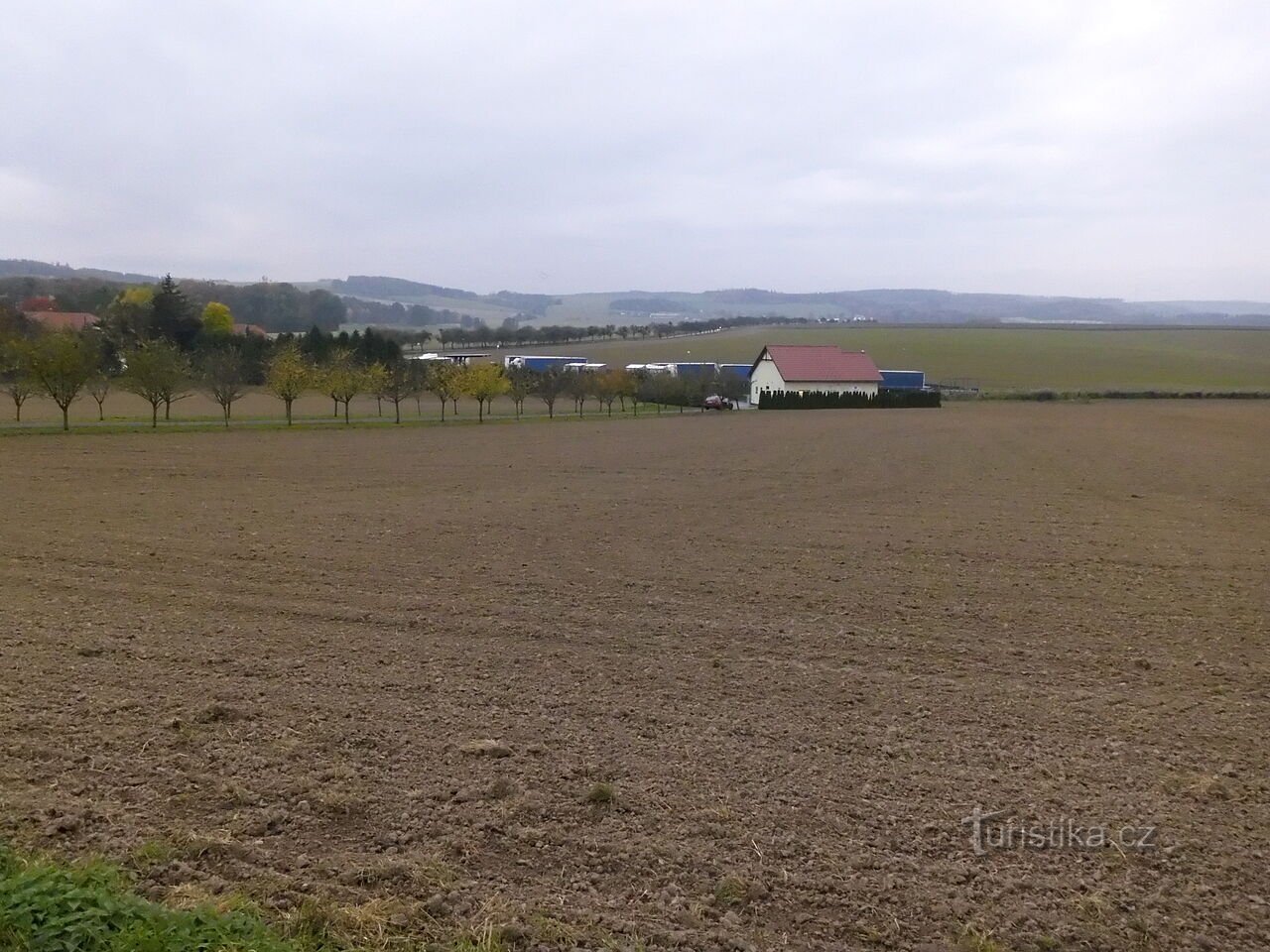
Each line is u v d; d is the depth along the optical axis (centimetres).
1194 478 2902
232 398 5372
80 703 787
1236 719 810
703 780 655
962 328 19150
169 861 527
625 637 1042
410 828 576
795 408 8806
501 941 456
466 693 836
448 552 1550
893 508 2195
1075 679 917
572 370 8100
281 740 715
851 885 520
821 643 1033
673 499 2311
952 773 679
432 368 7200
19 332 7081
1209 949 470
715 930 473
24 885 461
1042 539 1767
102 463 2995
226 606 1159
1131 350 14838
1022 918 491
